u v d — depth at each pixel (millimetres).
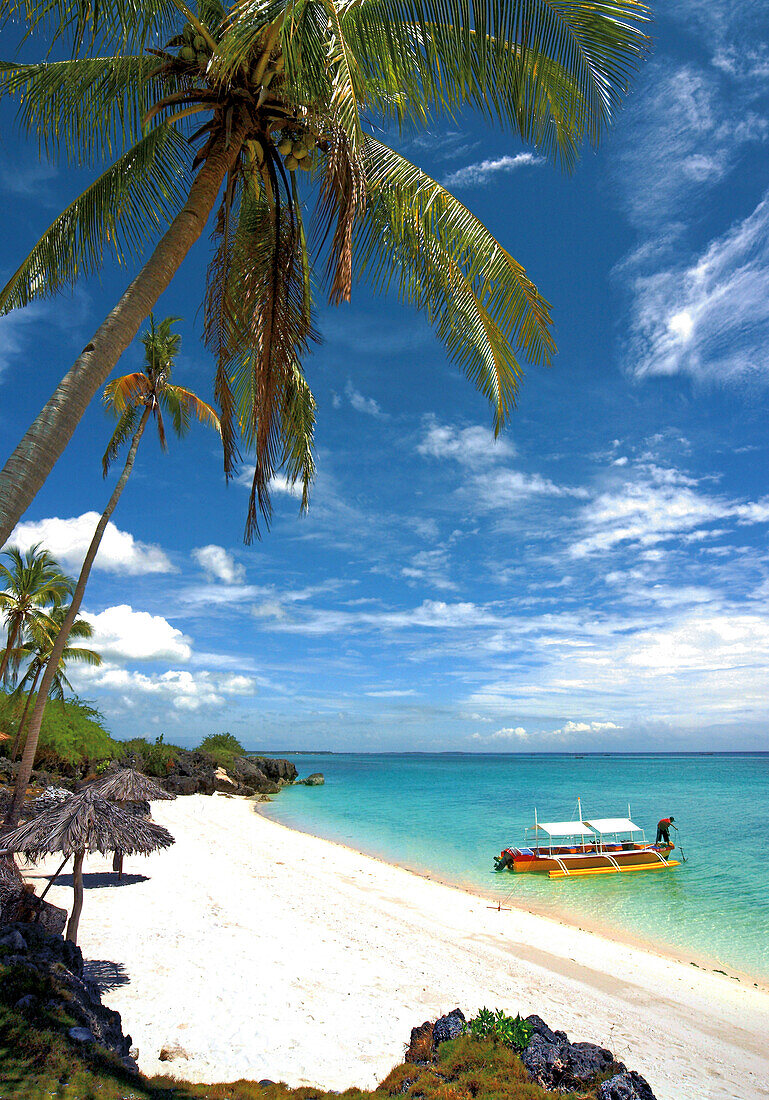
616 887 20438
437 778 92500
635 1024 9383
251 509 7195
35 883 13977
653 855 23312
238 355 9328
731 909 17875
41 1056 4309
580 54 5953
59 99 7652
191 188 6348
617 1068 5434
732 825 36281
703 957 13953
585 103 6320
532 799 53750
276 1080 6258
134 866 16812
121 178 7977
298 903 14625
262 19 5520
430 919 14656
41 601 27797
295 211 8016
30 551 27797
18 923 6062
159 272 5797
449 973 10727
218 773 48594
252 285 7785
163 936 10859
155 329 19703
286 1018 8000
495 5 5707
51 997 4996
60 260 7973
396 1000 9117
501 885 20484
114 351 5383
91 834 7762
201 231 6258
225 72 5680
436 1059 5785
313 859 21609
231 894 14680
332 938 12039
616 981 11422
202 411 20500
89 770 33906
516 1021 6105
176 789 41531
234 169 7246
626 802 51656
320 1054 7062
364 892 16875
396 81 6219
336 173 5828
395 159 7359
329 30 5688
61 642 16984
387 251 8172
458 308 8305
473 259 7492
